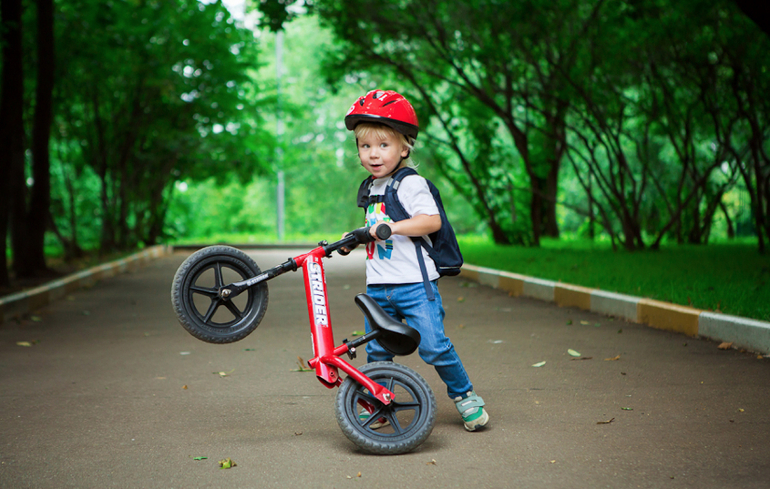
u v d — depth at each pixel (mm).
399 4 16234
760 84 15867
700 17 14477
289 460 3434
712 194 20766
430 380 5125
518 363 5641
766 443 3576
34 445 3711
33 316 8836
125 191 21391
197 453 3559
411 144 3693
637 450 3500
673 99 17344
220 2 19000
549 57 15891
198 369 5656
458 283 12250
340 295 10719
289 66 45906
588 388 4793
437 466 3314
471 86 16391
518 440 3689
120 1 16359
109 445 3705
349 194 46250
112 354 6328
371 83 26438
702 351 5930
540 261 13211
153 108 21016
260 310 3615
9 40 10930
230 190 47000
